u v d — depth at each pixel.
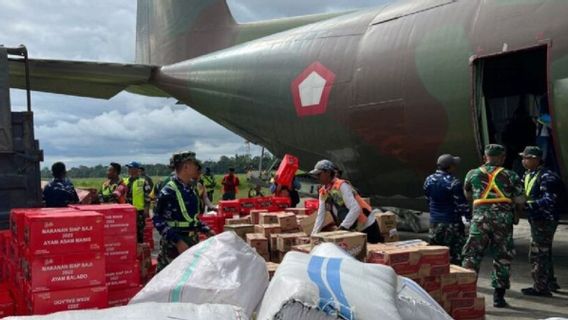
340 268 2.90
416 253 4.69
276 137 10.87
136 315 2.64
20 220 3.87
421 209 9.52
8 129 5.88
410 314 2.92
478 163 7.60
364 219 5.99
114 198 9.28
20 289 3.84
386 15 9.02
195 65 12.41
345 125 9.16
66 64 11.72
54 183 7.57
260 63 10.88
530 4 6.95
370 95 8.63
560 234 10.84
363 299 2.62
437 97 7.70
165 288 3.19
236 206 9.32
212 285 3.18
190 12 14.73
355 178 9.67
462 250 6.26
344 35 9.47
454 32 7.61
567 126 6.50
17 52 6.21
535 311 5.63
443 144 7.82
